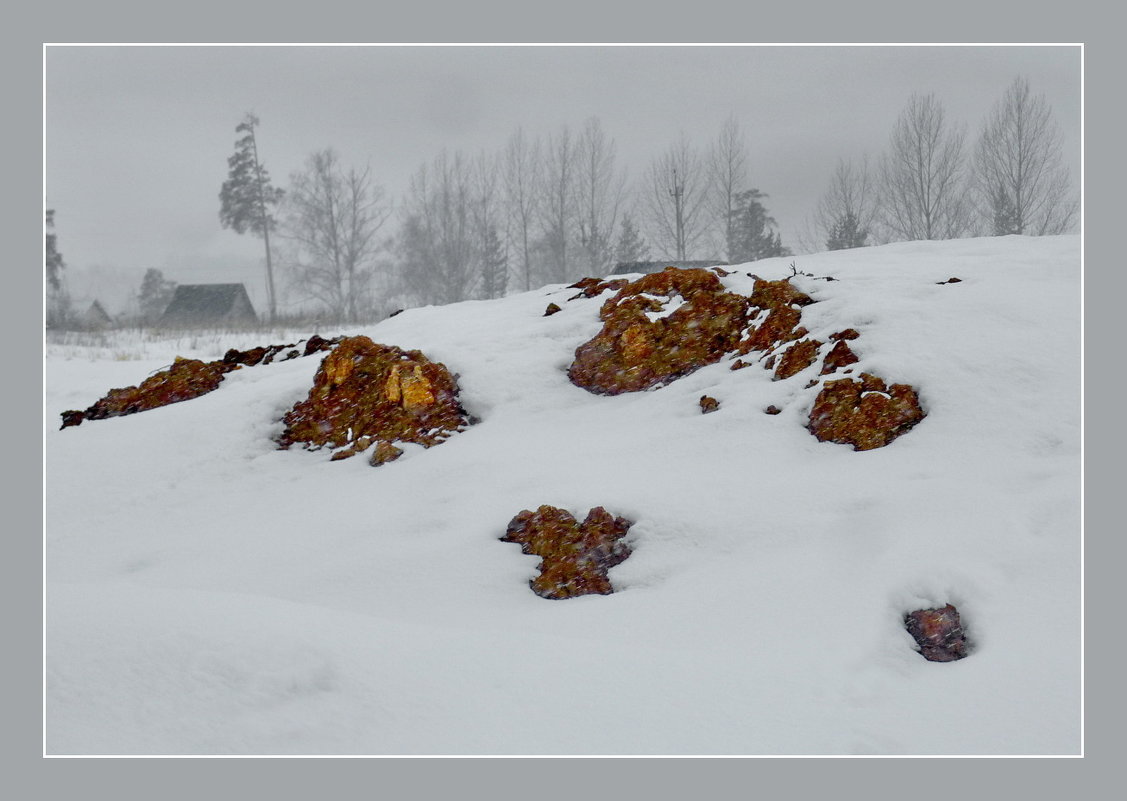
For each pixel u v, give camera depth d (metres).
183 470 10.16
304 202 59.22
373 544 7.79
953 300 9.55
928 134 50.47
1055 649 5.24
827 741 4.52
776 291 10.42
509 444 9.24
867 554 6.34
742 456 8.05
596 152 57.66
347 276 59.56
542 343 11.28
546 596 6.85
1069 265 10.98
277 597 7.12
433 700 4.61
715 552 6.88
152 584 7.71
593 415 9.68
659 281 11.26
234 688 4.53
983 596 5.79
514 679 4.86
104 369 18.95
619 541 7.25
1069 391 7.83
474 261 57.31
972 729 4.69
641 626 6.04
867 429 7.92
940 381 8.20
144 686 4.52
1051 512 6.41
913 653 5.52
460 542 7.55
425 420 10.10
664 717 4.62
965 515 6.48
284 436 10.57
